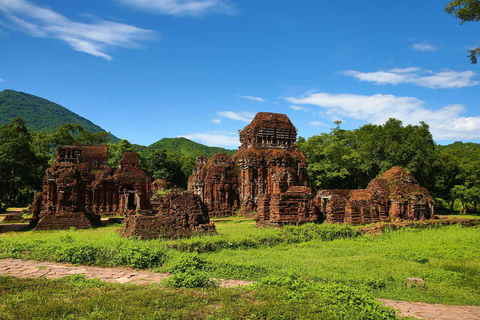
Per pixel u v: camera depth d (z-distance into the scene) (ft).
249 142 158.10
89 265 43.68
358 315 25.54
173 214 67.00
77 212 93.04
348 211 91.76
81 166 148.46
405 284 39.55
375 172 166.91
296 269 43.39
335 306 27.04
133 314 25.59
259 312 25.99
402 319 27.61
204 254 54.90
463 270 45.88
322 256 55.21
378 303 27.50
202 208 72.13
